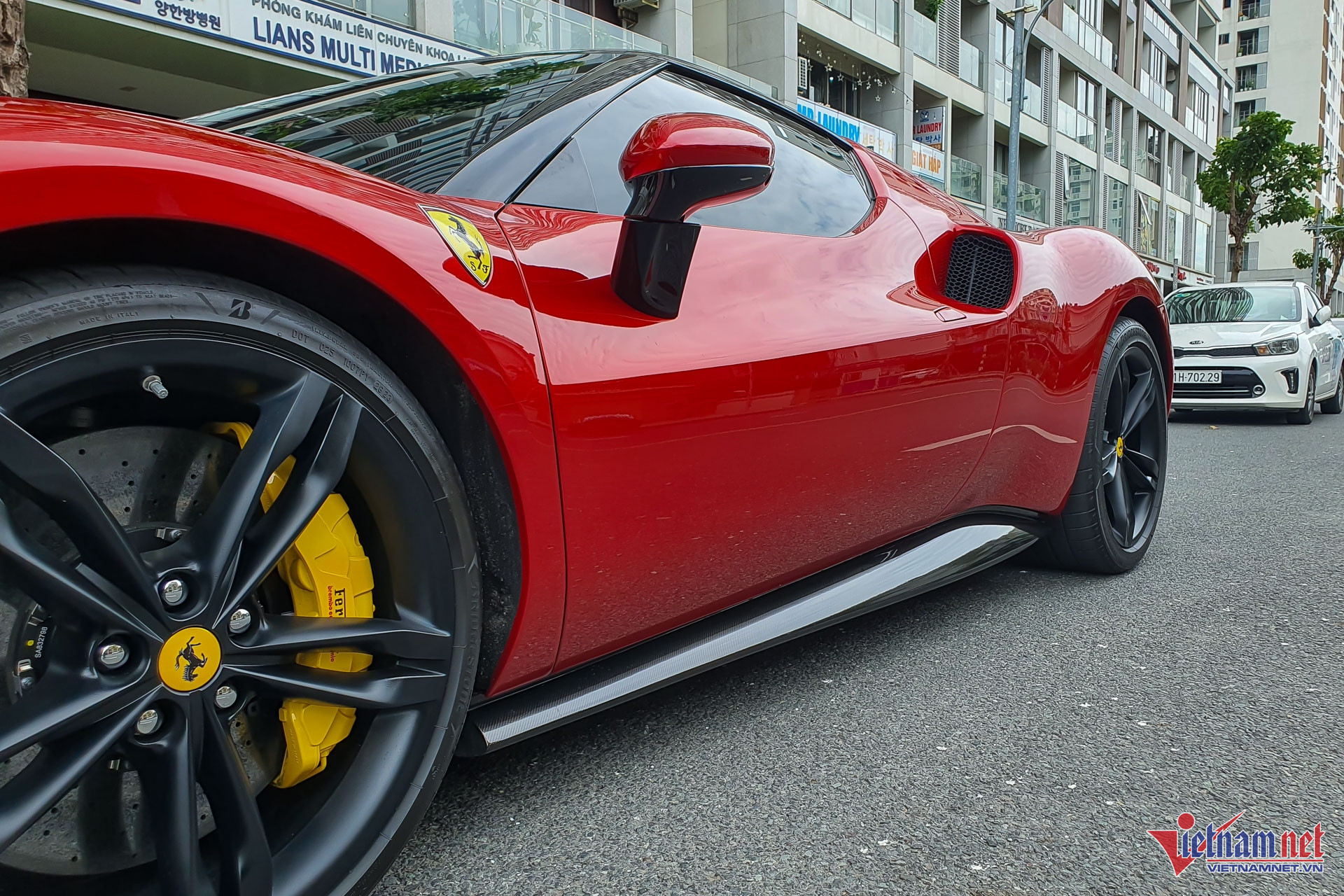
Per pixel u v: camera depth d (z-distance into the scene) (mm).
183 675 858
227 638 891
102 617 814
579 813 1367
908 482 1846
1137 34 34969
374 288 993
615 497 1240
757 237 1601
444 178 1281
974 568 2168
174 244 890
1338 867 1232
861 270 1764
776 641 1648
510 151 1357
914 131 23203
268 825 983
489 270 1130
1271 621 2316
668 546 1354
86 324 814
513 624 1189
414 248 1033
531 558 1157
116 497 898
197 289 886
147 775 854
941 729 1669
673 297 1298
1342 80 81250
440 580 1063
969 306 2006
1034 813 1374
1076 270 2443
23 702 785
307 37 9070
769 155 1127
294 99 1755
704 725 1690
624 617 1371
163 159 841
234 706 918
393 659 1040
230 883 891
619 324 1251
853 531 1795
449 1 10383
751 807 1386
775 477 1492
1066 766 1526
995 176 25344
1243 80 69500
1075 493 2543
